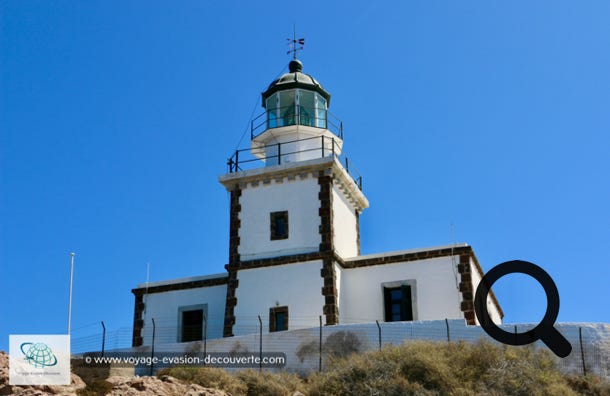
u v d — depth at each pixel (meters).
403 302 36.50
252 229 38.72
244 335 34.84
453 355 29.45
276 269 37.53
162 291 40.28
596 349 29.38
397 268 37.09
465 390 27.22
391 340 31.91
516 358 28.91
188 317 39.50
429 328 31.84
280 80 42.84
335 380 28.84
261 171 39.16
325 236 37.44
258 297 37.34
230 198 39.81
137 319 40.06
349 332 32.31
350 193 41.16
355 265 37.81
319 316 34.66
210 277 39.72
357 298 37.34
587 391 27.86
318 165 38.44
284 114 42.06
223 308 39.06
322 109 42.62
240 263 38.16
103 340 33.69
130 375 31.72
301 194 38.56
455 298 35.62
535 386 27.56
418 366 28.62
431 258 36.66
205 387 28.31
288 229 38.16
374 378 28.45
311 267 37.00
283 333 33.00
